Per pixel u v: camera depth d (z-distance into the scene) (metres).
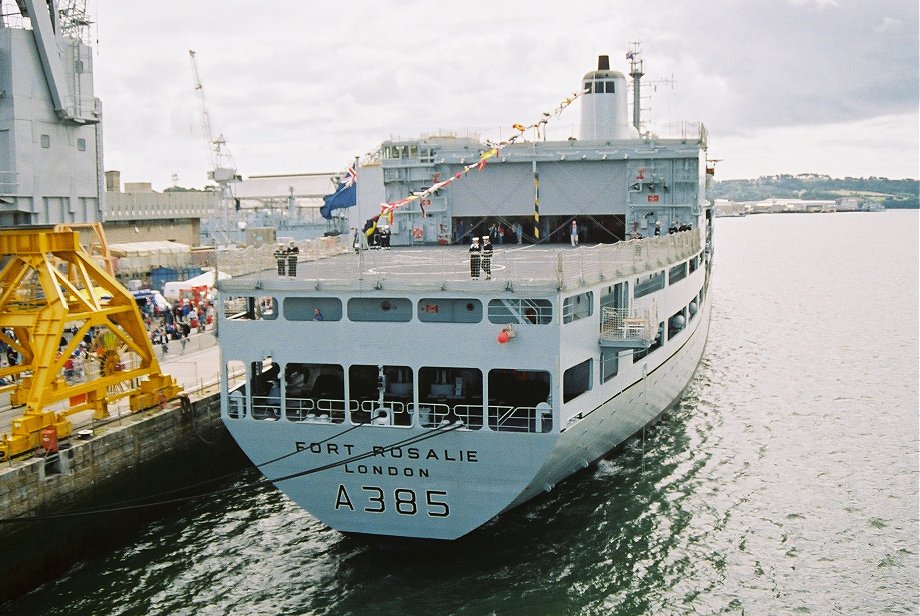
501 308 26.16
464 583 25.69
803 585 25.67
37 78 32.53
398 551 27.31
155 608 25.38
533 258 34.56
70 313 33.00
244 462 40.94
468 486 25.17
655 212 47.34
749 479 34.16
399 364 25.45
